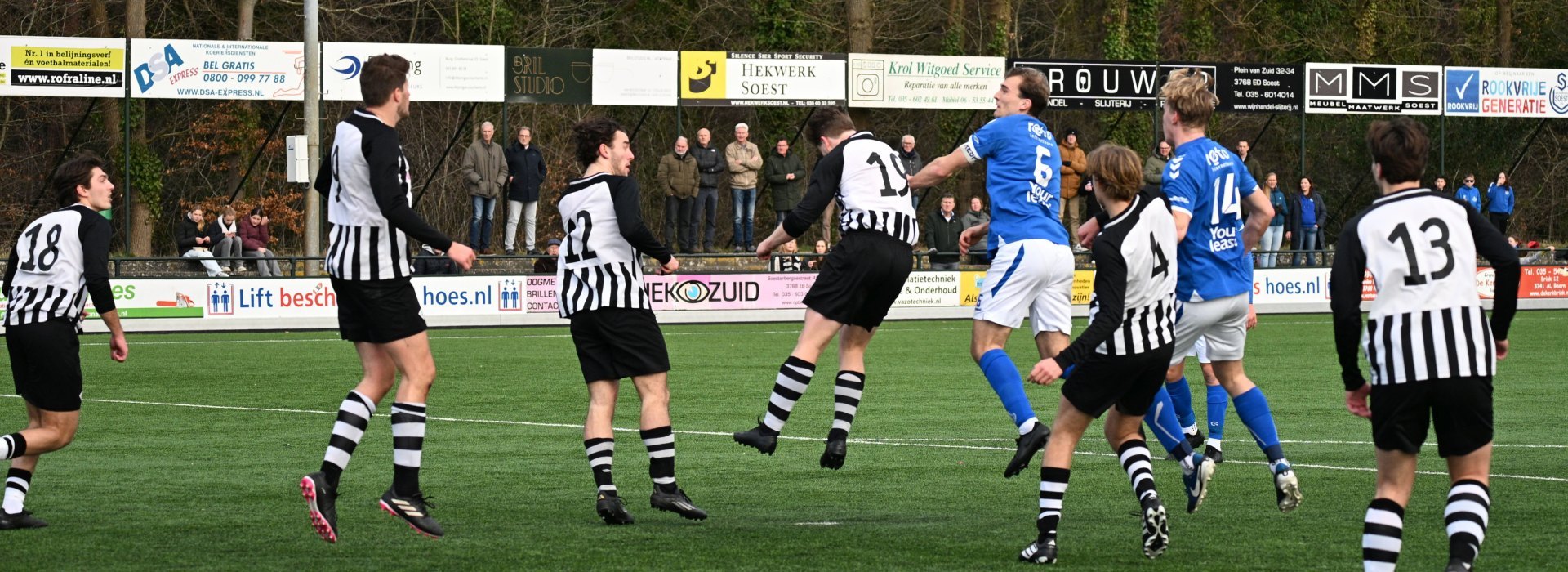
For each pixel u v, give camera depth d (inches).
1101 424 697.6
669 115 2096.5
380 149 398.9
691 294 1494.8
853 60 1587.1
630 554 395.5
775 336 1302.9
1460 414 321.7
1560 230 2372.0
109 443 639.1
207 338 1274.6
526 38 2090.3
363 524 444.1
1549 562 382.6
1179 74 487.5
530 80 1520.7
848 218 489.1
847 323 490.9
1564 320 1459.2
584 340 453.4
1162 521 378.9
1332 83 1697.8
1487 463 329.4
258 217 1552.7
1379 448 331.3
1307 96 1690.5
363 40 2082.9
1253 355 1088.8
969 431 682.8
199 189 2017.7
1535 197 2347.4
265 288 1405.0
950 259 1587.1
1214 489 513.0
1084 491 510.0
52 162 1967.3
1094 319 368.8
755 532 431.8
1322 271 1657.2
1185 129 486.3
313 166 1437.0
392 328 408.5
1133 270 372.5
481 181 1520.7
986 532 432.8
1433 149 2320.4
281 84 1478.8
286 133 2017.7
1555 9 2418.8
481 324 1437.0
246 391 862.5
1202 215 481.4
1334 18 2356.1
